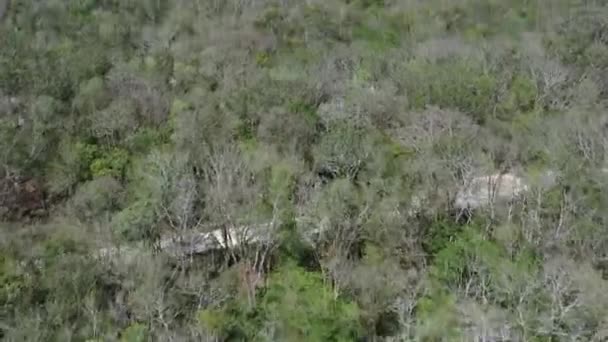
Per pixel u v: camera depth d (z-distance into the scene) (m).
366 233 34.28
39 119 45.06
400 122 44.03
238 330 30.14
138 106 46.41
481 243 33.69
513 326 29.12
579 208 35.78
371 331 30.16
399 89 49.75
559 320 29.11
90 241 32.94
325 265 32.44
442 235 34.78
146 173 37.31
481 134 41.66
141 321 29.98
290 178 36.41
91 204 36.12
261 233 34.12
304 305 30.47
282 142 41.78
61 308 29.14
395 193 36.00
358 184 37.47
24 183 40.12
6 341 27.55
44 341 27.91
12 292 28.89
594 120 43.88
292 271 32.81
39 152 41.69
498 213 36.28
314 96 48.75
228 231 35.12
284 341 29.00
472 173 37.38
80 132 43.88
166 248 34.06
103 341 28.34
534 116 45.62
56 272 30.28
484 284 31.41
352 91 48.69
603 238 33.94
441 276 32.44
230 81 50.78
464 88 48.34
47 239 32.53
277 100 46.69
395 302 30.83
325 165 39.03
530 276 31.11
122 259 31.81
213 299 31.88
